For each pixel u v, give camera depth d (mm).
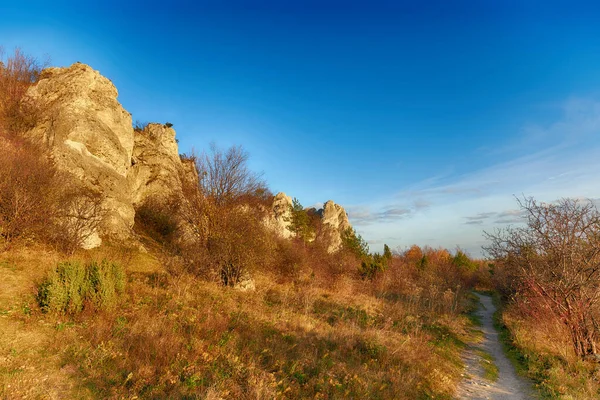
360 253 43844
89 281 8969
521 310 14148
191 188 17688
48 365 6117
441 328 15383
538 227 10742
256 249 16391
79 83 19422
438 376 8945
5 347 6398
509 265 13938
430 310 19031
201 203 16953
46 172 13352
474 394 8359
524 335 13281
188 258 15414
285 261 22844
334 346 9891
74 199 14047
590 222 9938
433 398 7703
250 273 16453
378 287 24984
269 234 19484
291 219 39781
